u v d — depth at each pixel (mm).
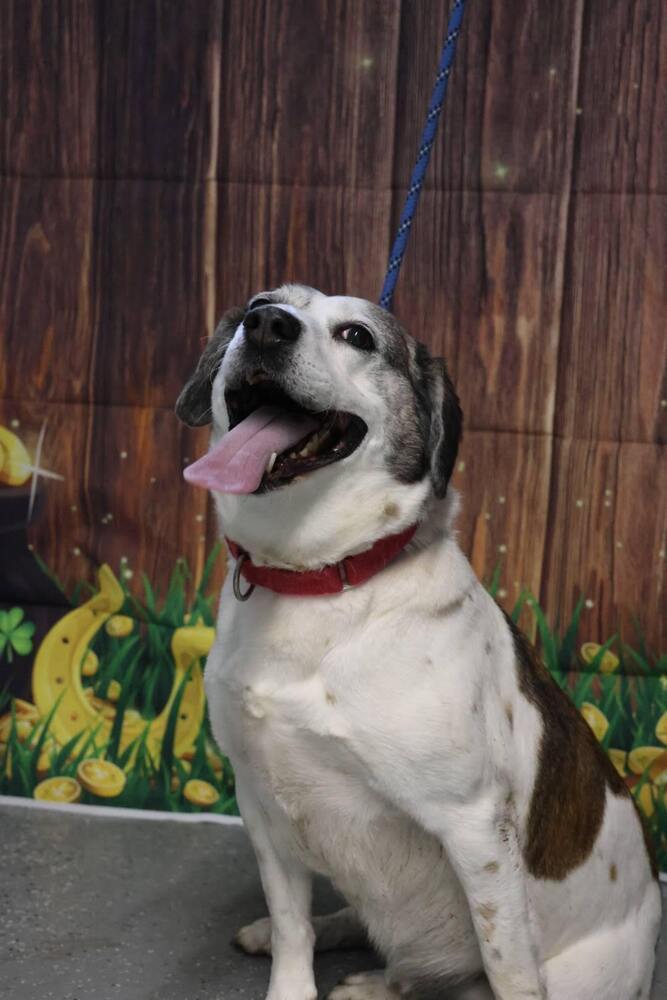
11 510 3457
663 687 3266
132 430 3404
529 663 2406
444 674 2146
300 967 2422
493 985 2217
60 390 3420
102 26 3270
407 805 2166
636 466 3229
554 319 3221
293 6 3201
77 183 3340
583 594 3295
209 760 3430
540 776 2283
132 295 3363
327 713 2156
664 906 3104
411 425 2277
